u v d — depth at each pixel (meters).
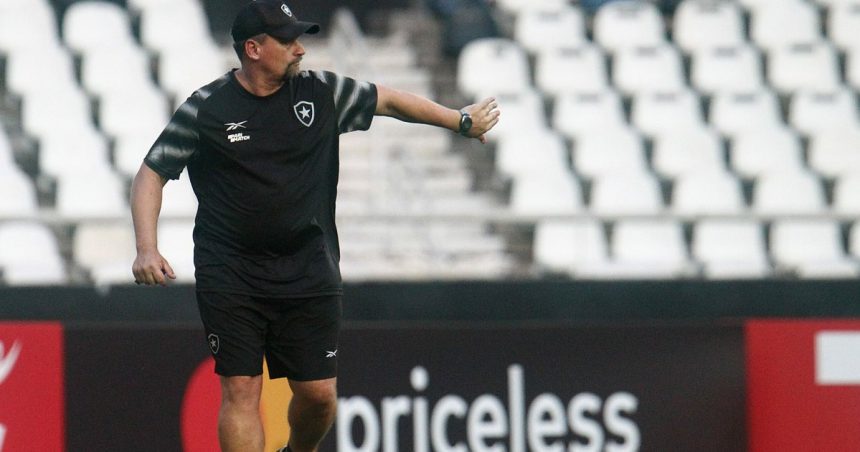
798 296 26.45
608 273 29.80
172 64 42.34
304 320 16.38
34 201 35.19
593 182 37.31
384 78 42.94
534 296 25.84
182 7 45.78
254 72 15.64
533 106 41.12
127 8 46.16
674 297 26.22
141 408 23.36
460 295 25.55
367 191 35.31
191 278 30.59
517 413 24.30
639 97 42.06
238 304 16.02
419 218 25.48
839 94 43.34
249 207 15.77
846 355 25.27
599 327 24.66
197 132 15.70
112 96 39.72
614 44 46.62
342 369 23.91
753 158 40.44
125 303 24.92
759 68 45.28
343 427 23.84
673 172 39.25
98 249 32.16
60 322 24.20
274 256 16.06
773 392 25.03
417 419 24.05
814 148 40.84
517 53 43.78
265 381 23.28
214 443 23.45
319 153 16.03
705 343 24.94
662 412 24.70
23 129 38.84
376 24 49.69
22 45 42.84
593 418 24.52
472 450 24.14
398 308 25.39
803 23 47.94
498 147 38.94
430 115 16.75
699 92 43.41
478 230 32.91
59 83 41.25
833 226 35.59
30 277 30.09
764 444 24.94
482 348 24.33
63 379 23.22
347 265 29.44
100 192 35.28
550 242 32.94
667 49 44.59
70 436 23.14
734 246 35.03
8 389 23.02
